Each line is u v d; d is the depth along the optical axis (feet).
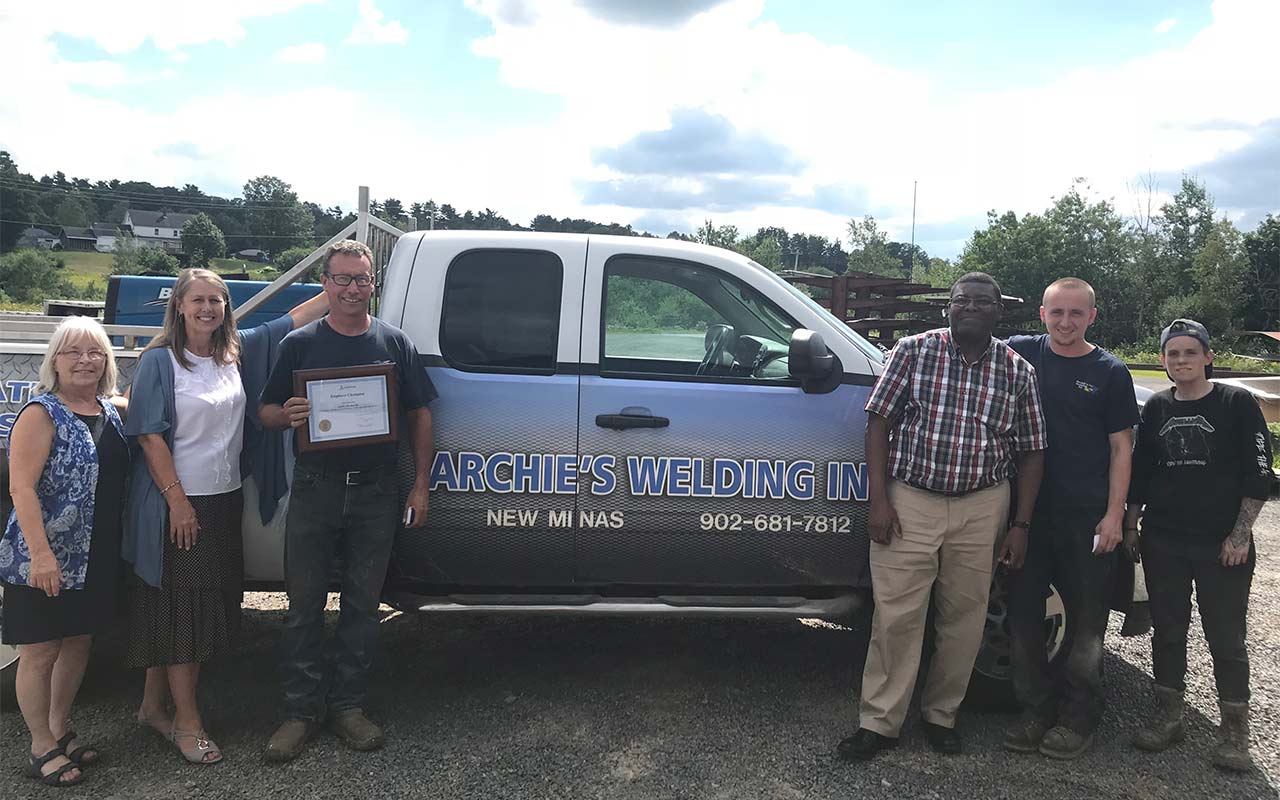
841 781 9.99
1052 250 172.65
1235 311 157.79
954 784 9.97
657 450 11.25
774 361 11.83
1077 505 10.62
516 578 11.57
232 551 10.40
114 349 11.48
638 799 9.52
